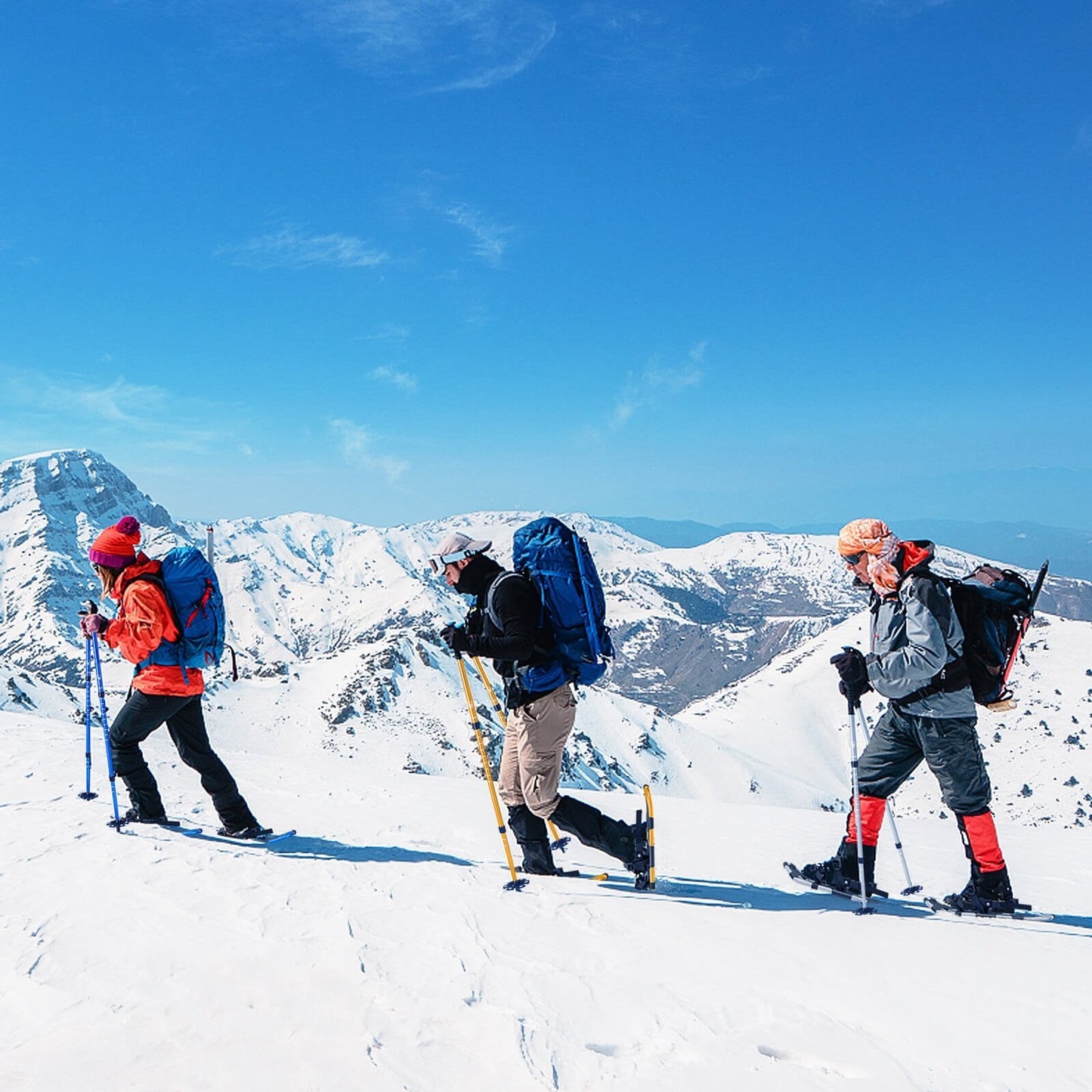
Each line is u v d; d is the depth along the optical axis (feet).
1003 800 567.59
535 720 19.11
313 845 23.38
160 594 22.00
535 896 17.80
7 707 348.59
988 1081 10.45
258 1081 10.27
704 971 13.80
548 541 19.13
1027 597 17.94
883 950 14.83
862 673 19.19
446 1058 10.96
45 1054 10.98
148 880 18.38
